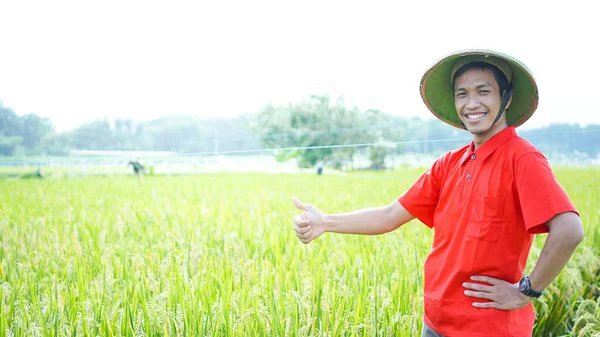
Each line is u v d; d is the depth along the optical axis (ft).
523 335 9.24
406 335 11.73
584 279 17.39
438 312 9.68
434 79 10.65
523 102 10.26
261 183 61.46
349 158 129.18
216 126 209.97
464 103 9.57
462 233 9.53
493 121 9.42
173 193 43.96
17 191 45.78
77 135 164.35
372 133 131.75
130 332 11.35
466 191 9.59
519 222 9.15
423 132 155.63
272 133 131.95
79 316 11.44
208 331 11.32
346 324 11.63
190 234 20.92
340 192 44.96
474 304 9.20
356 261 15.65
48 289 13.70
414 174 95.40
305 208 11.14
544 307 14.69
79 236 22.25
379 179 72.84
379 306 12.53
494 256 9.16
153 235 21.07
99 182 63.00
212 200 36.50
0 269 15.79
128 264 16.28
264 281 14.16
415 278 14.48
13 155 133.18
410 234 21.56
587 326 12.18
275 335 10.99
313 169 125.18
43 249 19.57
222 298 12.10
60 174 85.61
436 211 10.29
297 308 11.71
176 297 12.48
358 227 11.00
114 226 22.86
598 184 50.03
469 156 9.78
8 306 12.75
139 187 52.44
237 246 18.25
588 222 23.66
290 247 18.30
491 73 9.41
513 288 8.97
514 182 9.05
